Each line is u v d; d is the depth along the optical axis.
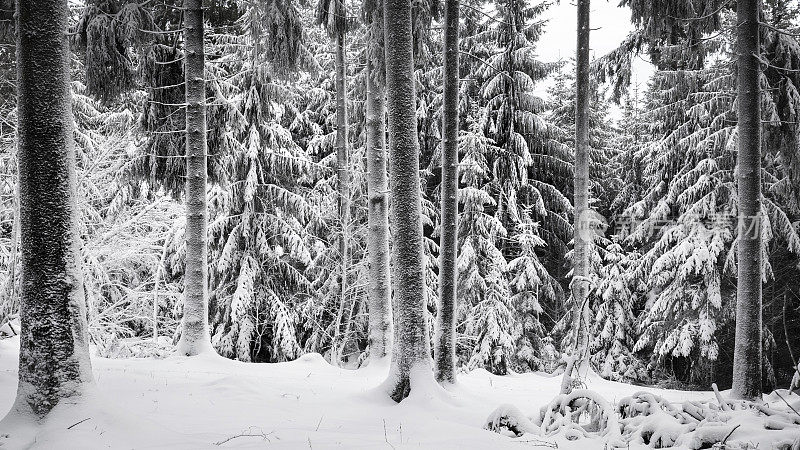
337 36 13.76
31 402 5.54
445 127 9.93
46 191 5.79
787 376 17.39
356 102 18.16
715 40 14.20
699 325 16.39
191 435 5.45
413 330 8.19
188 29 11.88
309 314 18.12
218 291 17.22
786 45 12.09
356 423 6.65
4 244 15.06
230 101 14.52
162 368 10.14
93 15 10.47
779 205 16.28
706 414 5.79
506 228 20.00
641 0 10.70
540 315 22.25
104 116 18.94
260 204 17.38
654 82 19.91
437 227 19.61
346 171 16.41
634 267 19.03
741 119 9.38
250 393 8.03
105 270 16.19
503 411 6.30
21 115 5.84
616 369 19.19
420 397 7.77
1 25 9.65
